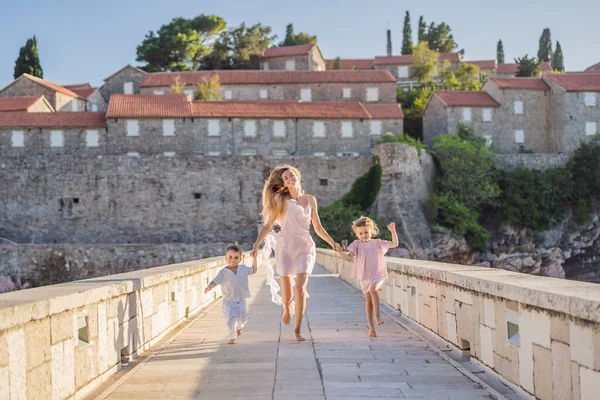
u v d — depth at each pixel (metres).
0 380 5.72
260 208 67.12
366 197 66.81
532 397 7.11
